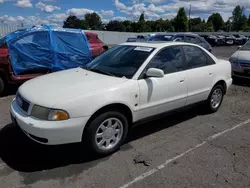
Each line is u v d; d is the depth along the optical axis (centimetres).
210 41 3184
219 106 519
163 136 388
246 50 827
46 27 662
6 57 576
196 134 399
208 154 333
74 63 697
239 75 789
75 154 323
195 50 449
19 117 294
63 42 676
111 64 387
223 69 495
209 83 462
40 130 271
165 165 304
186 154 332
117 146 331
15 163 299
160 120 457
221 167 303
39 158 312
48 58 645
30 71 624
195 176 283
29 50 616
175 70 399
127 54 394
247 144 367
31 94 302
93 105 291
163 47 392
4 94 610
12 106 330
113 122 322
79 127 285
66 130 278
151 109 363
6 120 435
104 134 314
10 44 587
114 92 311
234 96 652
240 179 279
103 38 3306
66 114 276
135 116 345
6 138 364
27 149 334
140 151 337
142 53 381
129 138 378
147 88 347
